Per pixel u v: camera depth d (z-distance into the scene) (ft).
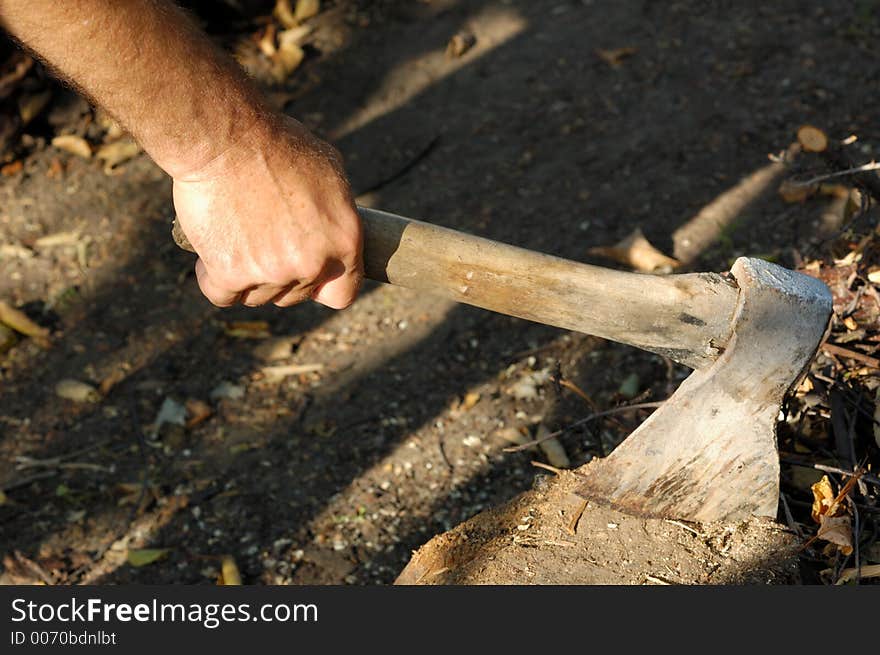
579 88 15.16
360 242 5.95
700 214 13.04
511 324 12.53
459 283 6.82
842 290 9.16
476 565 7.36
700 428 7.09
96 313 13.30
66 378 12.55
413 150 14.73
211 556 10.48
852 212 10.73
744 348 6.86
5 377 12.67
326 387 12.16
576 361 11.84
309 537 10.59
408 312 12.94
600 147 14.25
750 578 7.00
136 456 11.66
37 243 14.15
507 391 11.73
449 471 11.02
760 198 13.07
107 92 5.34
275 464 11.39
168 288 13.53
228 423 11.92
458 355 12.28
